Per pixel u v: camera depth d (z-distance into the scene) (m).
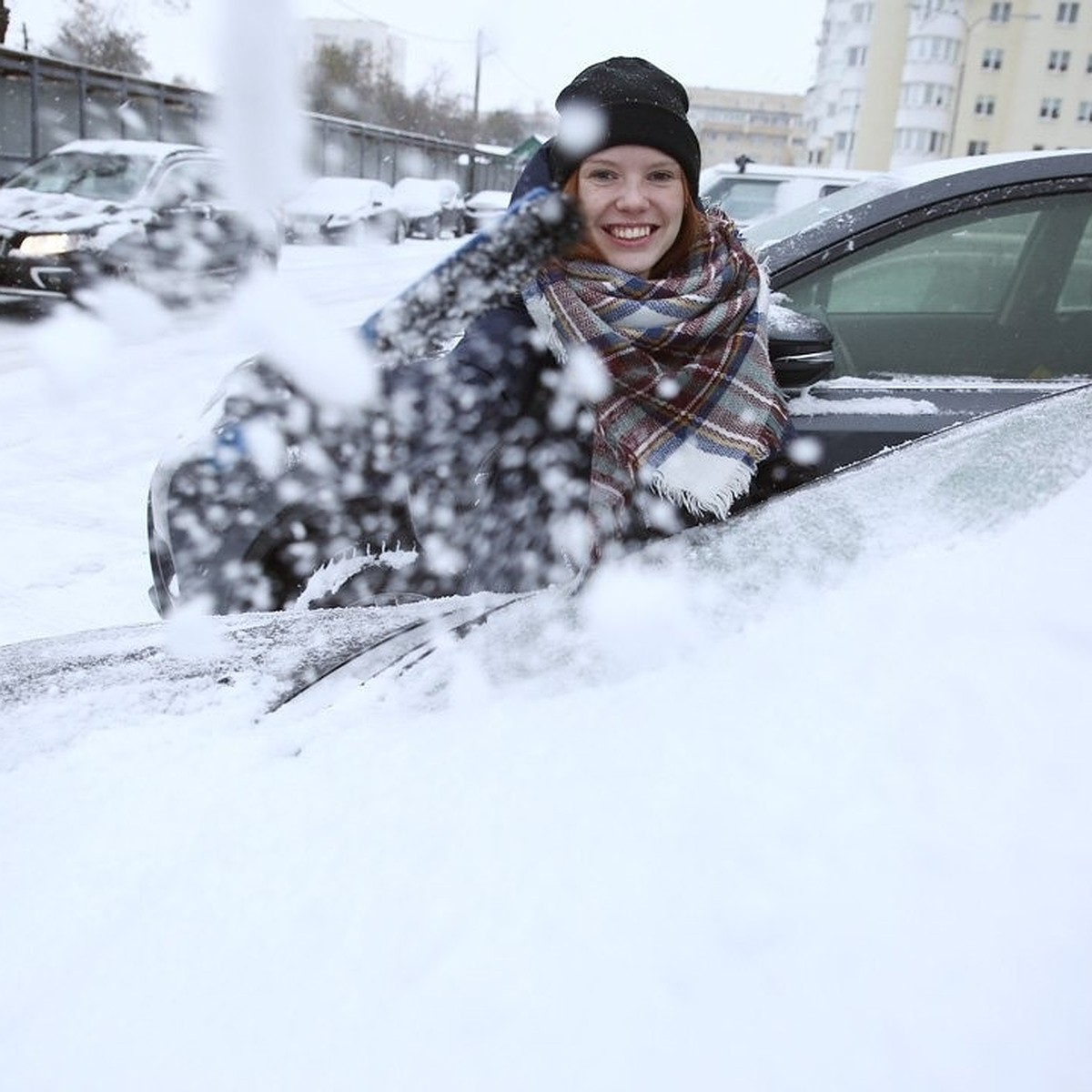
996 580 0.91
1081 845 0.66
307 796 0.84
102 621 2.79
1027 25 42.03
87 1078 0.63
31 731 1.05
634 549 1.43
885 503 1.06
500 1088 0.57
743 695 0.84
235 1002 0.66
